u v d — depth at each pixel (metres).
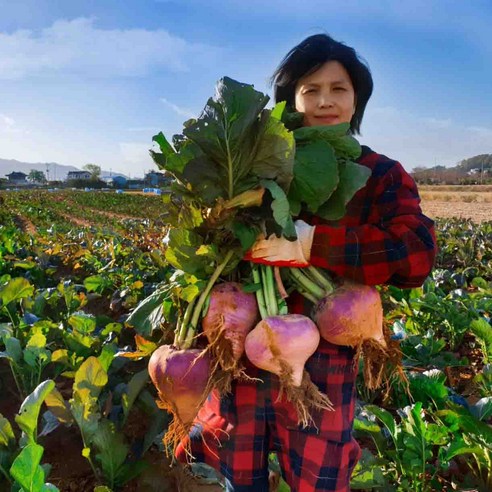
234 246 1.56
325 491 1.61
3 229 11.44
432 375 3.31
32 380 3.50
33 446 1.84
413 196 1.62
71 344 3.67
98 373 2.65
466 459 2.60
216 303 1.57
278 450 1.73
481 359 4.49
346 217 1.66
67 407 2.70
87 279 6.19
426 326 4.89
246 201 1.46
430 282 5.30
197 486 2.59
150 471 2.62
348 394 1.68
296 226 1.56
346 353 1.66
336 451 1.62
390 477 2.57
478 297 5.49
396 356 1.75
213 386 1.56
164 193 1.63
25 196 56.84
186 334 1.61
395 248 1.52
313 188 1.52
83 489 2.71
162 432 2.87
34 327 3.82
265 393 1.66
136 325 1.69
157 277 6.67
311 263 1.57
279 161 1.46
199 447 1.84
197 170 1.47
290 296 1.72
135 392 2.83
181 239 1.58
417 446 2.43
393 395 3.42
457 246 9.96
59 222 28.56
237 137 1.46
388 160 1.68
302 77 1.77
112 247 8.37
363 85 1.82
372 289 1.61
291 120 1.78
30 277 6.88
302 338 1.48
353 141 1.61
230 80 1.51
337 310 1.56
